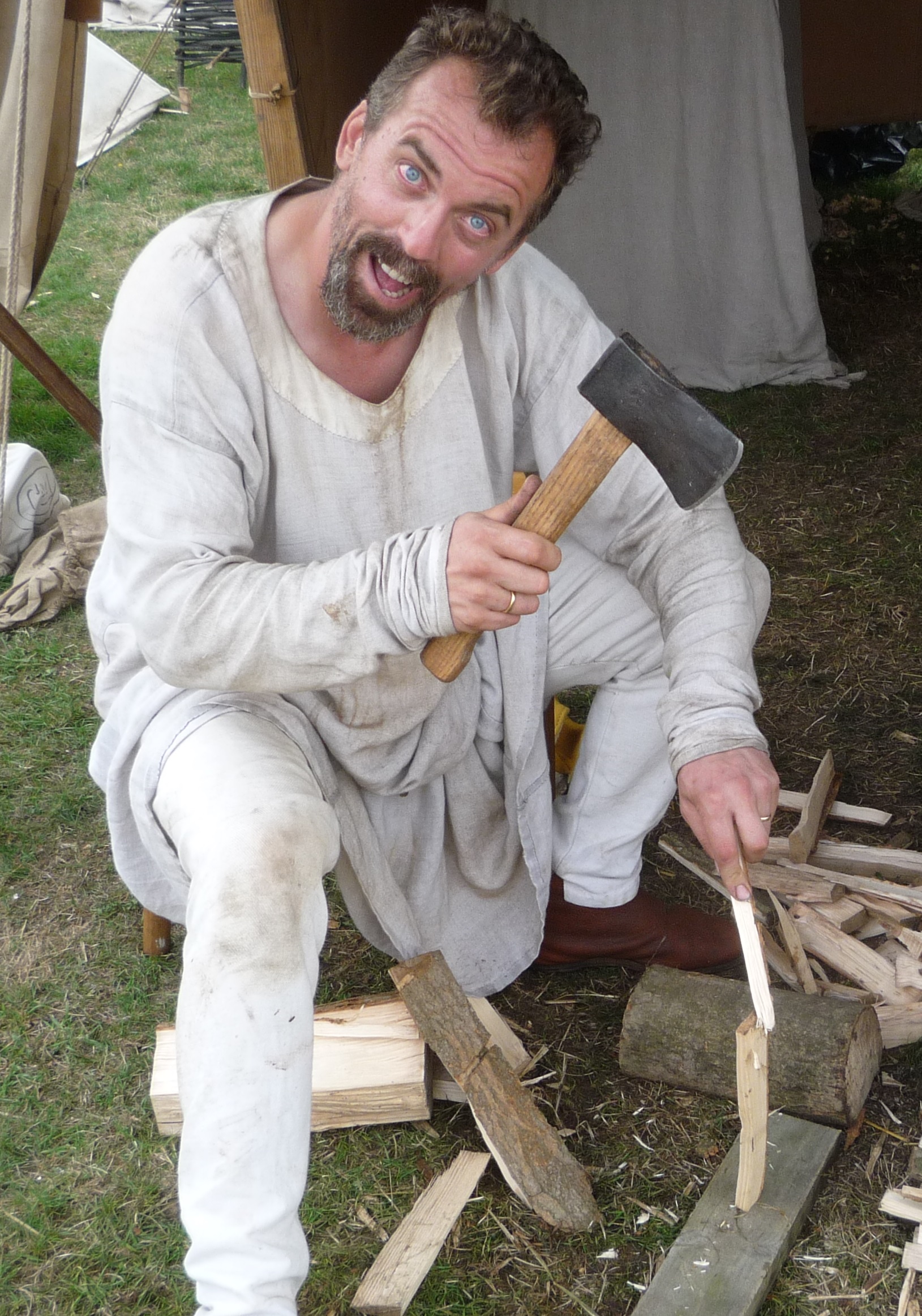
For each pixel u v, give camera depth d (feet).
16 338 10.95
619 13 15.85
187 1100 4.73
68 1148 6.74
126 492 5.59
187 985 4.86
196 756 5.68
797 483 14.48
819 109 25.35
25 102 11.99
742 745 5.75
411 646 5.24
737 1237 5.79
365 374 5.91
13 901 8.63
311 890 5.16
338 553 6.23
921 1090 6.72
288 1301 4.59
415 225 5.14
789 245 16.69
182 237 5.68
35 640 12.05
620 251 17.13
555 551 5.10
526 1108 6.29
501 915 7.47
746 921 5.50
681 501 5.18
